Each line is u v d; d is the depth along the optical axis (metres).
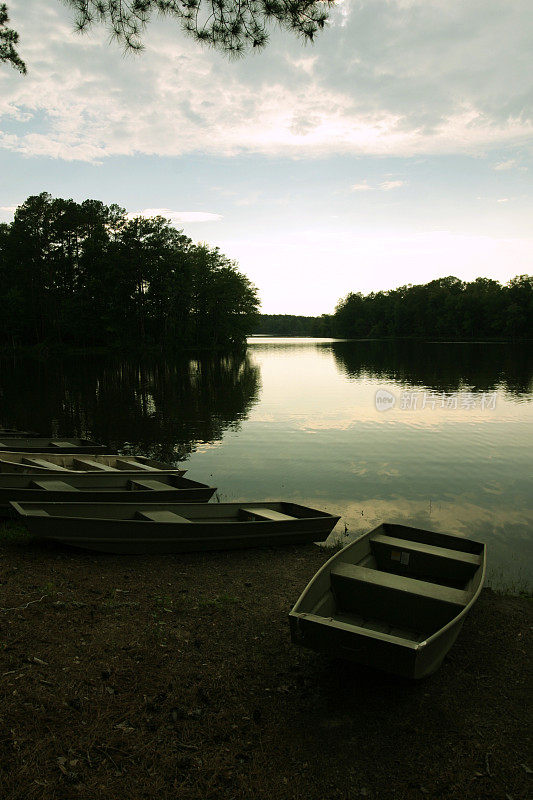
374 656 4.25
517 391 32.25
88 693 4.36
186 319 85.00
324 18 6.79
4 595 5.94
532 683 4.99
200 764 3.72
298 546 9.05
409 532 7.07
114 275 71.38
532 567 8.26
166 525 7.96
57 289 74.06
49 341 74.56
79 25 6.82
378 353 83.50
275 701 4.54
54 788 3.37
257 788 3.55
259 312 98.56
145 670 4.79
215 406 27.20
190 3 6.76
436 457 15.73
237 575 7.53
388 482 13.14
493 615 6.50
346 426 21.17
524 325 120.25
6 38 11.82
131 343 75.69
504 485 12.85
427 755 3.96
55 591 6.21
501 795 3.59
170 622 5.79
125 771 3.58
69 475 9.94
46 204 71.69
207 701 4.44
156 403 28.59
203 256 89.06
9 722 3.89
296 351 94.31
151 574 7.27
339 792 3.57
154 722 4.10
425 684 4.91
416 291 154.25
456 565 6.15
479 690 4.85
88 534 7.60
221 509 9.21
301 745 4.01
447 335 147.75
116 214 77.88
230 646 5.40
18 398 31.00
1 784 3.34
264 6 6.70
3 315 69.44
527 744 4.12
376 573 5.52
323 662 5.21
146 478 10.80
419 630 5.18
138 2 6.65
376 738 4.13
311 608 4.97
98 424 22.33
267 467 14.71
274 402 28.50
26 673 4.50
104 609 5.90
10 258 71.38
